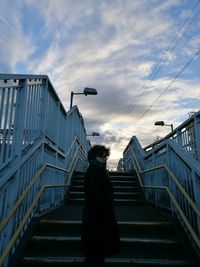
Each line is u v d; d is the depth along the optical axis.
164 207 5.42
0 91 3.36
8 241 3.39
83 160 13.73
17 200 3.65
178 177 4.87
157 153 6.48
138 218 5.06
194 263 3.48
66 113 7.95
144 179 7.77
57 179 6.54
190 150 4.69
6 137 3.55
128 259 3.59
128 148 12.93
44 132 5.20
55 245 3.87
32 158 4.55
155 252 3.86
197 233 3.84
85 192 2.86
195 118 4.42
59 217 4.98
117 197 7.69
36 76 4.59
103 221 2.73
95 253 2.69
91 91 10.77
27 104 4.26
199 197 3.89
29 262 3.48
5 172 3.48
